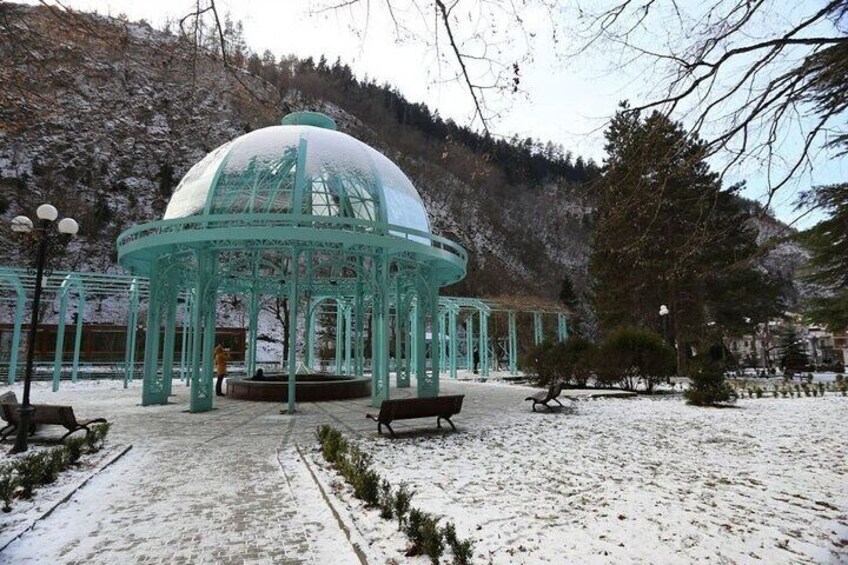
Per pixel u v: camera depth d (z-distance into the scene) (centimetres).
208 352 1250
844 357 7306
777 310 3238
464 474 626
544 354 2052
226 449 779
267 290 1922
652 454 754
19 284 1978
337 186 1295
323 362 3500
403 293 1952
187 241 1166
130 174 6875
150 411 1216
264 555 398
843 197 598
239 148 1320
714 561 377
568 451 769
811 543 413
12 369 1958
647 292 3148
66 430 955
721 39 399
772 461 715
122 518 480
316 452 743
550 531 433
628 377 1842
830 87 412
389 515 463
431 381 1506
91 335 3884
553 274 6994
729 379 2616
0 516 475
